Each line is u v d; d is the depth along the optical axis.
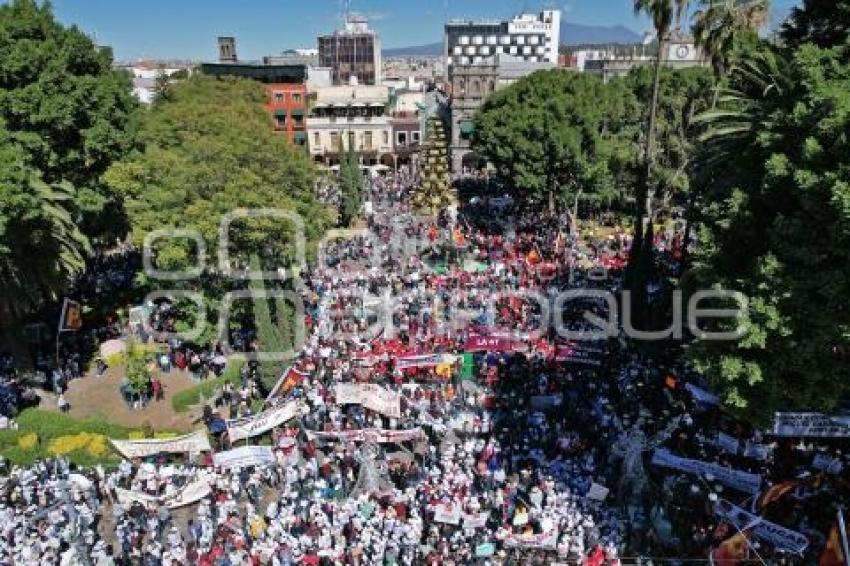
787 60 26.53
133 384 34.56
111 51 43.91
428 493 25.64
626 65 133.88
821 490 25.00
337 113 98.81
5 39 36.44
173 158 37.19
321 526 24.06
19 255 33.78
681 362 35.50
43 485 26.91
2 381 37.06
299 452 29.20
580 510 25.16
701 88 59.38
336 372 34.72
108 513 26.86
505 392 33.38
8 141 34.47
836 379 21.78
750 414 23.38
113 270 52.50
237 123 43.41
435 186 66.19
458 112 102.12
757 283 21.89
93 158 39.75
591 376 34.22
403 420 30.73
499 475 26.72
